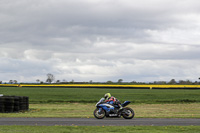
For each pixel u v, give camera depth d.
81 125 13.94
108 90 64.88
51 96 45.62
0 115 19.39
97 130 12.29
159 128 12.81
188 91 61.94
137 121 15.65
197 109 27.33
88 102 37.00
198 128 12.81
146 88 78.12
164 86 79.69
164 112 23.66
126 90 65.69
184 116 18.98
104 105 17.19
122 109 17.19
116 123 14.73
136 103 35.81
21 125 13.68
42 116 18.52
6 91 58.44
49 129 12.48
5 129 12.47
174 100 38.44
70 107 29.61
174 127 13.08
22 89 68.19
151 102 36.81
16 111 22.89
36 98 41.75
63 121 15.49
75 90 64.44
